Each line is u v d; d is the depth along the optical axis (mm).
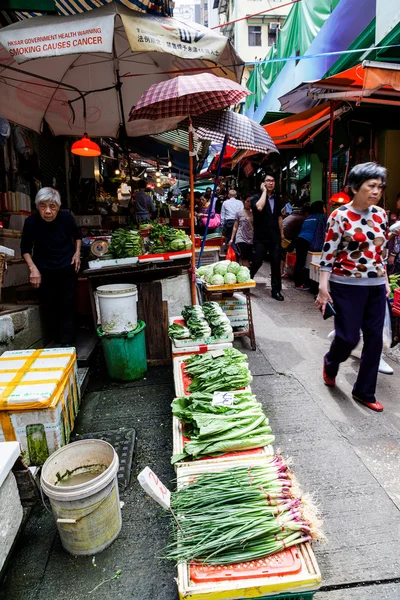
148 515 2379
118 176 12008
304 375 4059
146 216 9367
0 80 5375
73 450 2307
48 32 3398
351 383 3854
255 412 2439
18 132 6145
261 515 1743
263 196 6527
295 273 8062
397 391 3695
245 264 8086
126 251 4562
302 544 1670
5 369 2910
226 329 3717
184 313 4090
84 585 1948
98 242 4891
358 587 1882
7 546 1892
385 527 2199
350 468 2666
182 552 1628
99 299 3982
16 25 3502
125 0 3457
